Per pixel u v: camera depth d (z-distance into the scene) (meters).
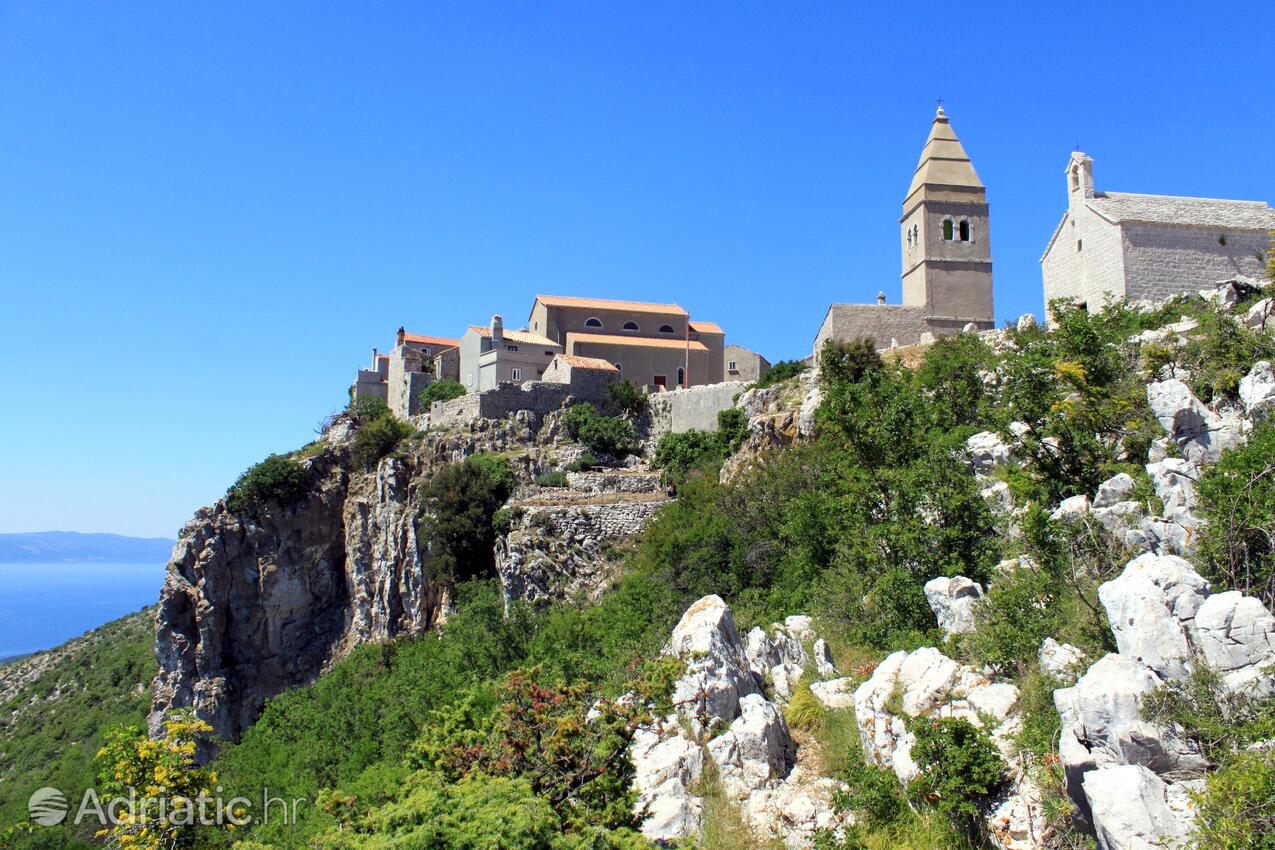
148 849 21.02
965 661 22.08
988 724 18.23
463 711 21.88
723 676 23.23
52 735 93.44
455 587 63.81
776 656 27.08
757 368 94.56
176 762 22.16
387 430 84.56
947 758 17.44
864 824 18.41
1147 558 17.47
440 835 13.63
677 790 20.55
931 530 28.80
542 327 93.06
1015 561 26.23
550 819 14.66
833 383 53.69
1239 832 12.61
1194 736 14.88
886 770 18.94
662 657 23.22
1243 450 21.62
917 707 20.23
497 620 50.62
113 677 103.94
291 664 79.62
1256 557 19.00
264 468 83.31
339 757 44.47
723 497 50.47
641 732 22.25
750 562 43.94
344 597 82.50
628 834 15.98
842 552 34.12
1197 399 26.72
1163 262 50.94
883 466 36.44
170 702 77.31
